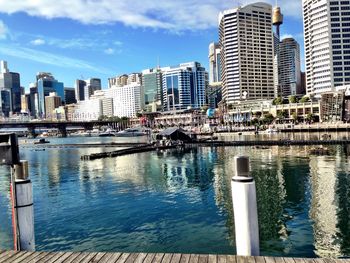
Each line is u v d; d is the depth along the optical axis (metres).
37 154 98.69
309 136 134.00
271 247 20.94
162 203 32.69
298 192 35.38
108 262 9.42
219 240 22.41
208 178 46.84
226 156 75.12
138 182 45.06
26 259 9.76
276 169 51.88
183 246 21.61
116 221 27.25
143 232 24.44
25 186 10.65
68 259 9.71
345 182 39.62
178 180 45.91
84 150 109.44
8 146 10.30
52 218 28.58
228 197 34.34
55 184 45.47
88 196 36.94
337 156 66.06
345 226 24.27
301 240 21.95
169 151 93.00
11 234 23.41
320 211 28.08
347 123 166.38
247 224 9.08
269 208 29.55
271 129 167.12
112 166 63.72
